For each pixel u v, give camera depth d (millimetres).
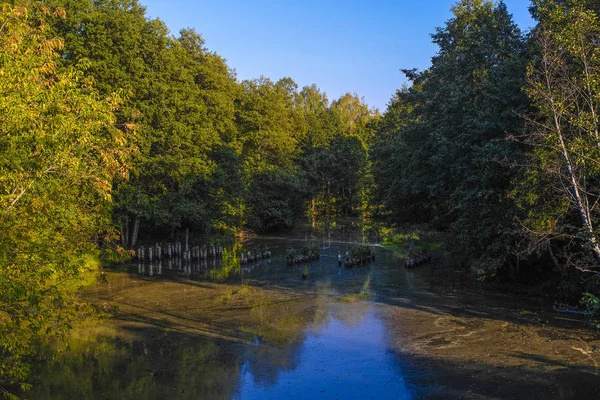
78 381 13562
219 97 45906
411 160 31438
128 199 35125
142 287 26609
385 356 15391
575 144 12461
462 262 30922
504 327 18125
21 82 8766
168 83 38156
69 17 32188
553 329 17688
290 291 25406
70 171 8938
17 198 8250
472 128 22297
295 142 73812
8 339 8516
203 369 14477
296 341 17031
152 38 36750
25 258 8594
